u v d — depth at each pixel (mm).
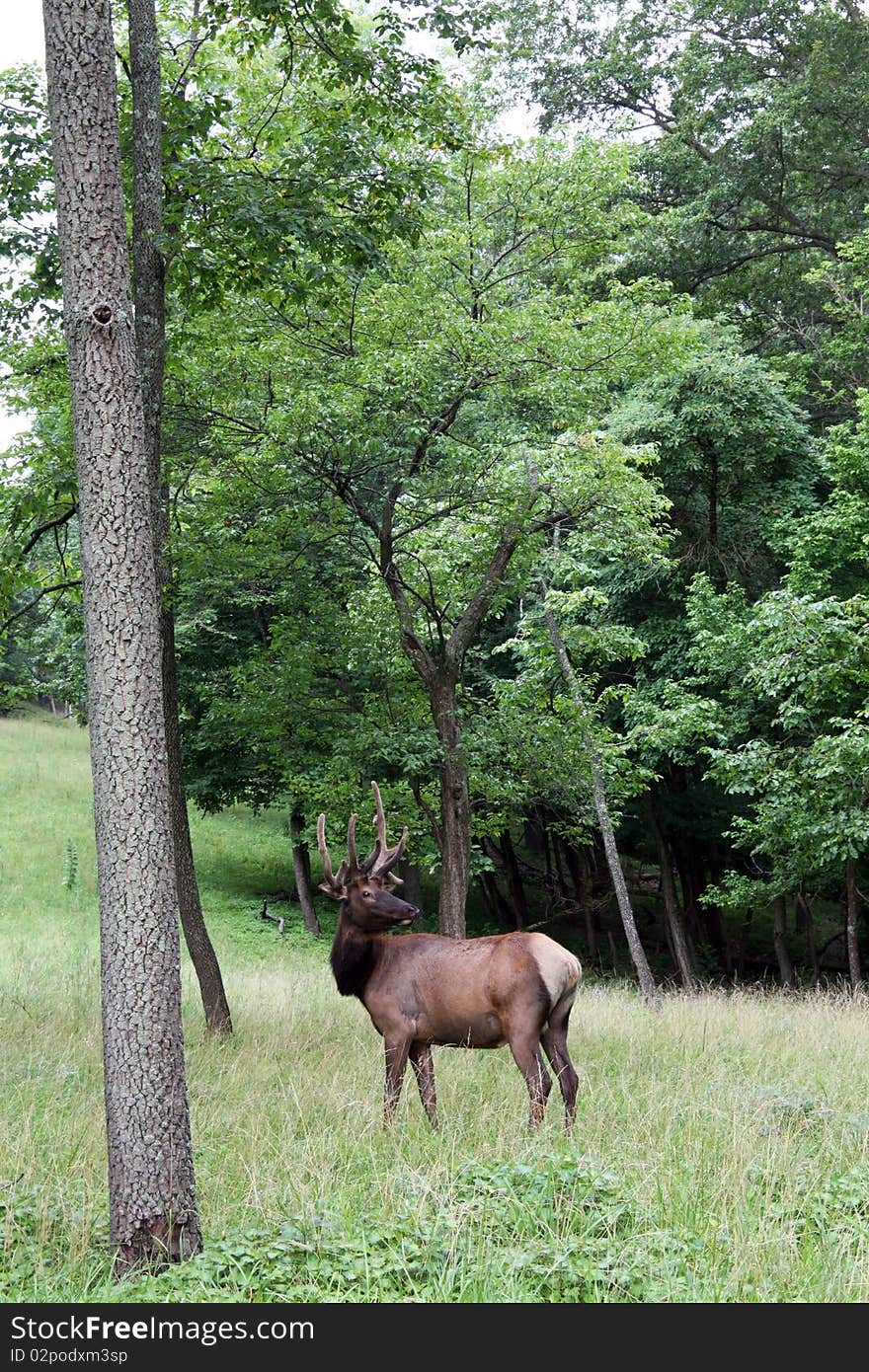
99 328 6594
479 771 17250
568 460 14266
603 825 18156
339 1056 11344
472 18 11070
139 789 6309
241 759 26703
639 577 23438
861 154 30188
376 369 13117
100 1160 7477
